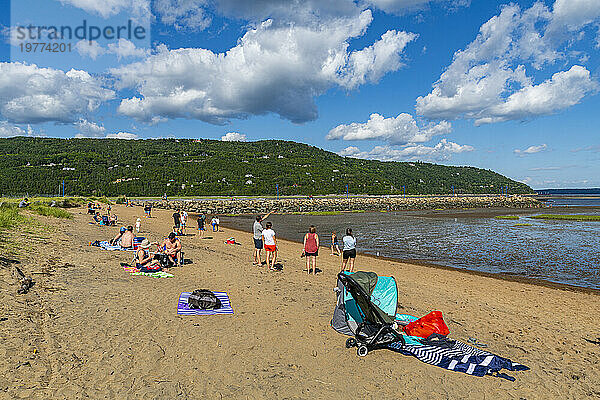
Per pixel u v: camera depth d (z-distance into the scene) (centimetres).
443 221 4741
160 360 530
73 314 665
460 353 608
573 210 7925
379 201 9419
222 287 967
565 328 820
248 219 5225
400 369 551
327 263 1609
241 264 1366
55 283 836
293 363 554
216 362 538
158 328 641
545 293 1207
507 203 10288
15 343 510
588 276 1518
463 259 1919
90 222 2541
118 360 517
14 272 816
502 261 1862
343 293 714
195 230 3028
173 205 6856
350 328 660
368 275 720
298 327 698
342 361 569
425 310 897
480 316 873
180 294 859
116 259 1226
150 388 455
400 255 2045
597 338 762
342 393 479
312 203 8375
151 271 1077
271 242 1303
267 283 1055
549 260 1891
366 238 2881
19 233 1374
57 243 1362
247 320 716
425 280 1347
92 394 429
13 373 442
